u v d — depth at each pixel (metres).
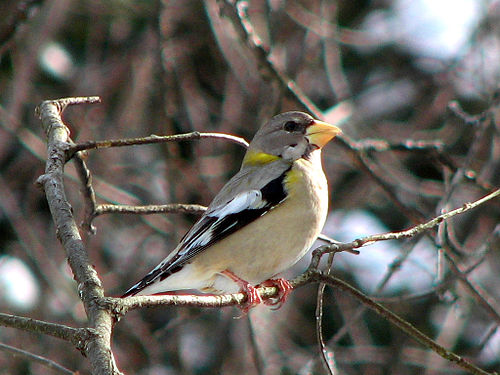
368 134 13.16
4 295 11.38
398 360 10.69
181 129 13.18
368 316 12.10
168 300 4.99
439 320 11.83
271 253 7.24
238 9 10.12
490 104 10.36
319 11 13.18
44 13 12.38
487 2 12.79
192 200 12.91
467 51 13.32
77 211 12.13
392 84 14.12
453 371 11.05
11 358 11.10
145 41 13.05
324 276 6.07
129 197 12.22
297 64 13.05
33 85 12.73
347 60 14.42
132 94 12.92
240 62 12.91
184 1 13.09
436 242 7.94
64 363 11.26
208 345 12.09
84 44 13.44
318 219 7.44
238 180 7.56
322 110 13.48
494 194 6.53
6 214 12.27
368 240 6.06
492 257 12.03
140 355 11.82
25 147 12.12
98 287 4.93
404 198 12.67
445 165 9.98
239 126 12.91
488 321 11.46
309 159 7.87
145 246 12.59
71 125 12.76
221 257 7.18
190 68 13.23
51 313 11.68
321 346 6.18
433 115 13.36
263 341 11.42
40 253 11.80
